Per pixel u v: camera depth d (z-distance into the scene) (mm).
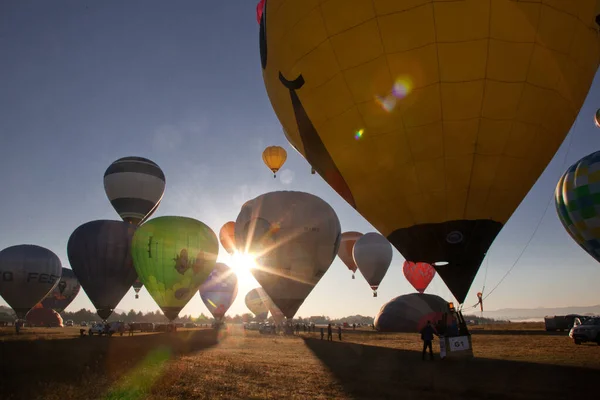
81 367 10602
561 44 8922
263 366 11156
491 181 9344
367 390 7875
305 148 11516
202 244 31906
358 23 9250
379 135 9602
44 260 41062
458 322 12312
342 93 9719
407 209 9891
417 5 8742
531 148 9328
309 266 26031
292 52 10328
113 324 31922
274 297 26250
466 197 9445
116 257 32000
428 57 8820
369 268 38688
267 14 11352
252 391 7695
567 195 21656
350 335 30391
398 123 9344
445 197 9492
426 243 9844
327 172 11234
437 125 9086
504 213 9742
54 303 62062
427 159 9359
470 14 8570
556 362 11156
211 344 20688
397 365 11406
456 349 12188
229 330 46812
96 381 8484
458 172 9305
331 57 9672
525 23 8633
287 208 26484
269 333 36188
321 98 10070
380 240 39062
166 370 9820
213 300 48125
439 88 8883
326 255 26609
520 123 9047
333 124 10102
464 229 9578
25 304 40438
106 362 11898
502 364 10977
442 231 9664
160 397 7148
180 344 20375
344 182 10781
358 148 9961
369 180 10164
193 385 8195
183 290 31188
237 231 27516
